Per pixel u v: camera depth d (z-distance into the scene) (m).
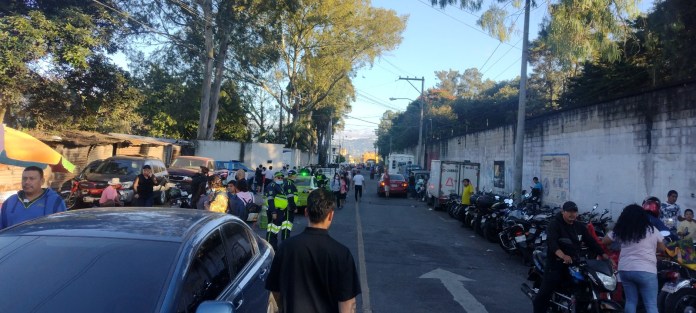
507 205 14.10
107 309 2.80
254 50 28.42
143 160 16.88
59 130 19.56
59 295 2.88
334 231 14.71
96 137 19.27
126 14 19.55
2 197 7.79
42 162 8.71
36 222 3.76
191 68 32.97
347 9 39.16
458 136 37.06
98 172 16.20
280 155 35.72
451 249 12.61
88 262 3.13
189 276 3.24
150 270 3.10
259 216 13.09
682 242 6.68
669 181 12.80
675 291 6.29
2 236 3.45
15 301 2.82
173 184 18.62
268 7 26.98
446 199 23.02
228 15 26.73
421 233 15.29
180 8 25.73
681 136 12.42
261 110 48.34
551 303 6.31
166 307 2.85
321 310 3.40
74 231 3.49
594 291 5.73
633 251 5.76
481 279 9.31
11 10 16.06
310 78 44.09
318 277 3.43
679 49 12.39
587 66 21.77
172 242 3.42
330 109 61.41
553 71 37.38
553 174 19.92
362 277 8.98
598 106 16.47
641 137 14.05
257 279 4.38
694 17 11.77
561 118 19.30
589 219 10.97
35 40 14.91
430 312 7.00
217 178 9.83
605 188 15.91
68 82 17.95
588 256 7.42
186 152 30.47
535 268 6.91
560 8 13.36
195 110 36.66
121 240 3.37
